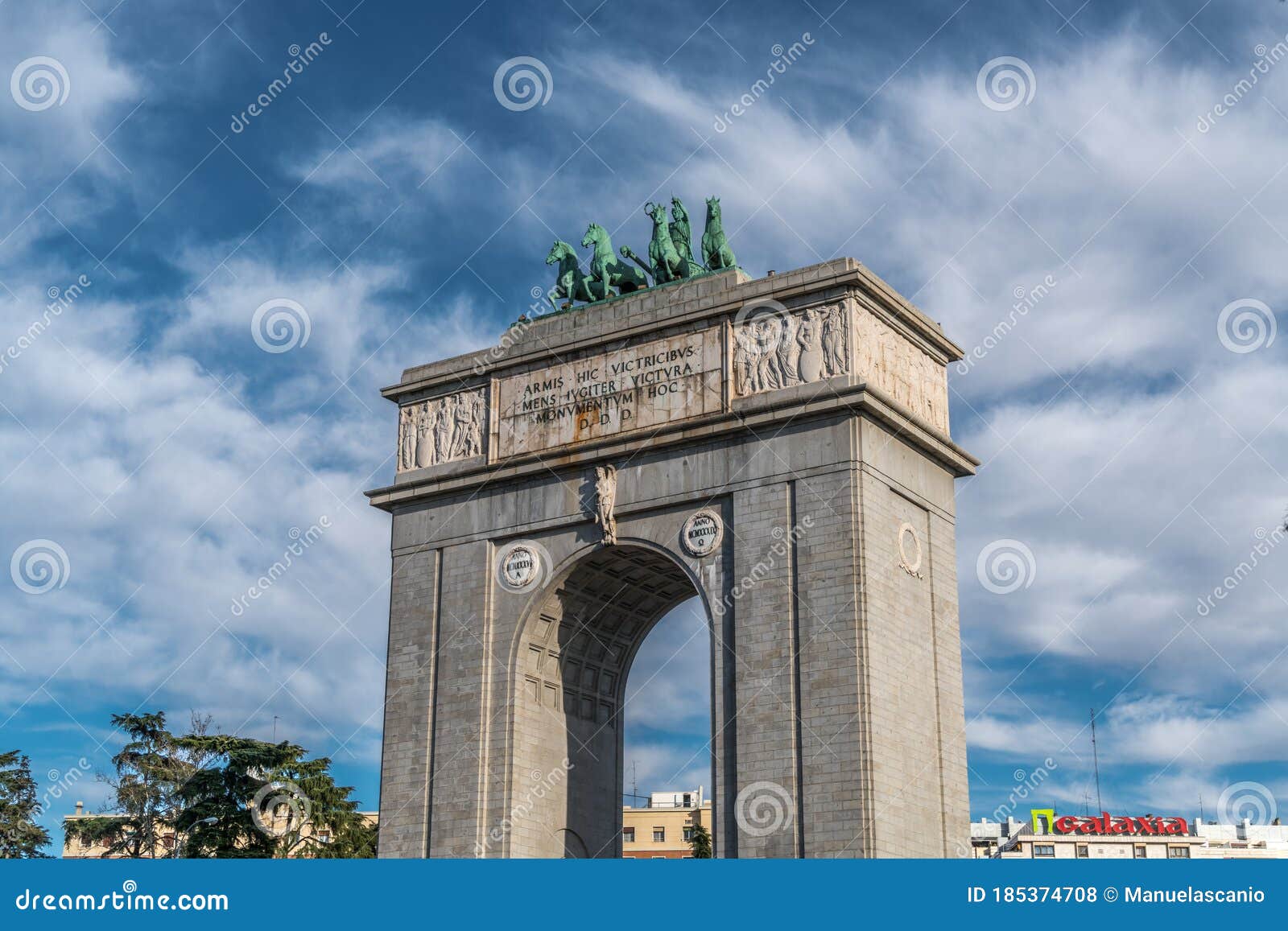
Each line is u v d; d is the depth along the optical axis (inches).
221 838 3346.5
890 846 2155.5
